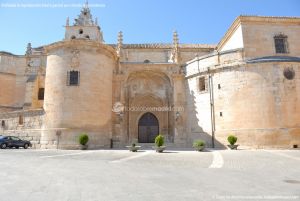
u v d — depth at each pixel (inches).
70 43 1029.2
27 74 1565.0
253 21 1095.0
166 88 1310.3
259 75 992.9
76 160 580.7
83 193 281.3
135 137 1293.1
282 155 702.5
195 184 338.6
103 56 1082.7
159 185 328.8
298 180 373.1
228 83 1053.2
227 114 1034.1
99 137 1006.4
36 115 1055.6
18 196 265.3
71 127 960.9
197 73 1156.5
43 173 401.1
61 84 1002.7
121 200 255.6
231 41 1221.1
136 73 1273.4
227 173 433.7
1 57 1545.3
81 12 1501.0
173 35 1346.0
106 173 412.8
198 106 1141.1
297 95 957.8
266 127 946.1
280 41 1101.7
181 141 1156.5
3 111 1487.5
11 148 995.9
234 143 941.2
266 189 311.6
